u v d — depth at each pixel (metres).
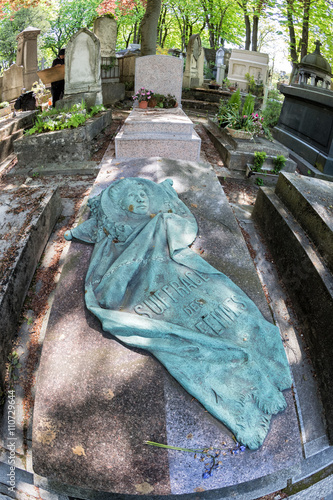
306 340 3.66
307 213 4.29
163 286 3.46
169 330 3.04
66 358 3.02
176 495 2.77
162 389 2.81
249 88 15.14
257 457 2.63
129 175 5.07
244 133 7.74
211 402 2.75
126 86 14.09
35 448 2.70
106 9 20.45
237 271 3.77
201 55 16.02
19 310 3.70
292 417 2.83
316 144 8.55
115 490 2.56
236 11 23.41
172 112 7.90
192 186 4.93
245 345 3.07
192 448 2.61
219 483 2.55
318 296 3.61
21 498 2.93
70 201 5.65
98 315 3.21
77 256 3.94
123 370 2.91
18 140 6.93
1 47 25.47
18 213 4.41
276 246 4.60
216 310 3.28
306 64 11.17
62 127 7.09
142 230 3.89
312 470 3.04
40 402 2.82
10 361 3.37
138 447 2.61
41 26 25.67
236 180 7.00
